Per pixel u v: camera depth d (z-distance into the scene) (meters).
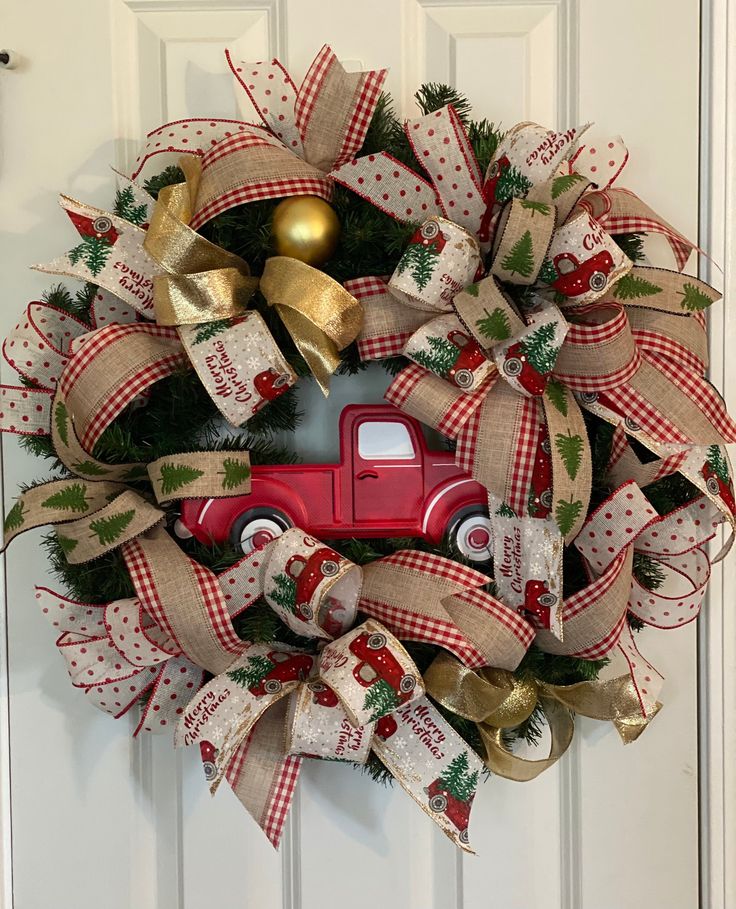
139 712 0.84
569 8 0.81
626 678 0.75
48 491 0.71
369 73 0.72
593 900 0.85
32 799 0.84
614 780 0.85
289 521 0.72
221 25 0.81
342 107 0.72
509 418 0.69
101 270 0.71
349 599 0.71
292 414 0.78
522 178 0.69
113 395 0.68
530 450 0.68
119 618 0.70
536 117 0.81
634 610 0.79
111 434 0.72
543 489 0.69
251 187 0.69
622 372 0.69
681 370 0.72
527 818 0.85
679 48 0.81
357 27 0.80
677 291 0.72
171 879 0.85
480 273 0.71
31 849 0.84
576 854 0.85
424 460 0.73
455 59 0.81
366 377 0.82
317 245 0.70
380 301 0.71
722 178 0.81
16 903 0.84
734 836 0.84
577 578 0.76
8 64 0.80
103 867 0.85
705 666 0.84
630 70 0.81
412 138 0.70
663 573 0.82
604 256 0.66
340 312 0.68
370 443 0.73
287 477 0.72
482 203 0.71
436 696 0.72
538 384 0.67
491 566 0.75
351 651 0.68
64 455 0.71
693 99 0.81
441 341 0.68
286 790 0.72
